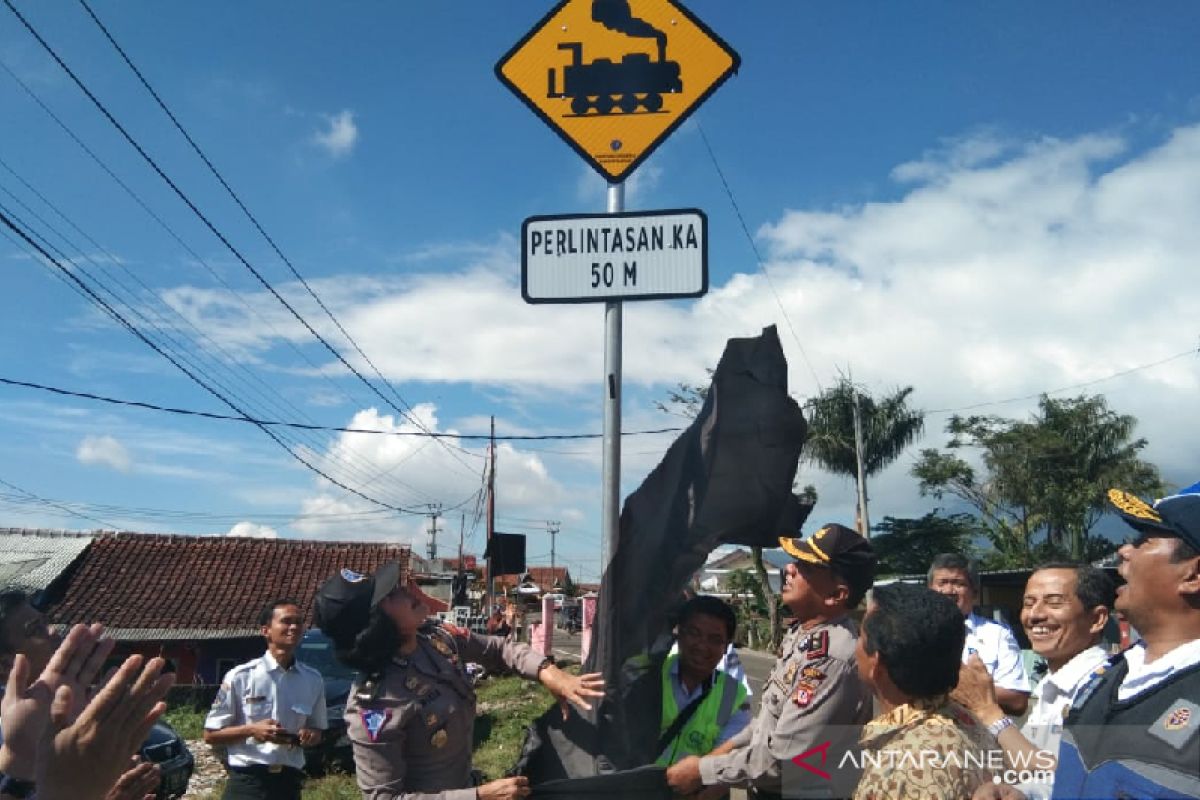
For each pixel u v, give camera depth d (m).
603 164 3.38
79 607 21.19
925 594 2.30
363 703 3.10
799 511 2.97
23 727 2.19
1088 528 27.06
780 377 2.84
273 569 23.80
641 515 2.93
